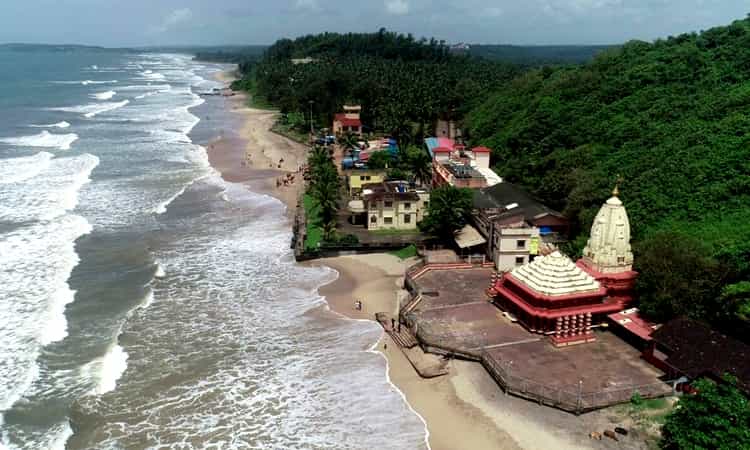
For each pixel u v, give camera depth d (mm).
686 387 41438
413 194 78188
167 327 52594
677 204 61469
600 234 54125
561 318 48656
